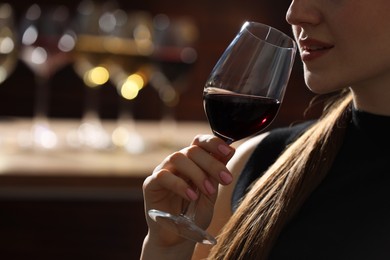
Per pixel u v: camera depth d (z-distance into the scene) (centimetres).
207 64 469
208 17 469
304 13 150
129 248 367
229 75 152
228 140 159
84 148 320
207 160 156
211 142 156
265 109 152
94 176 282
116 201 363
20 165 284
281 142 195
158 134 364
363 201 165
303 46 153
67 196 311
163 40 331
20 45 334
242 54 152
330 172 172
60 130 359
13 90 440
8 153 304
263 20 478
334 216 166
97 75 351
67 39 332
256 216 175
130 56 332
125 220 365
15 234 358
